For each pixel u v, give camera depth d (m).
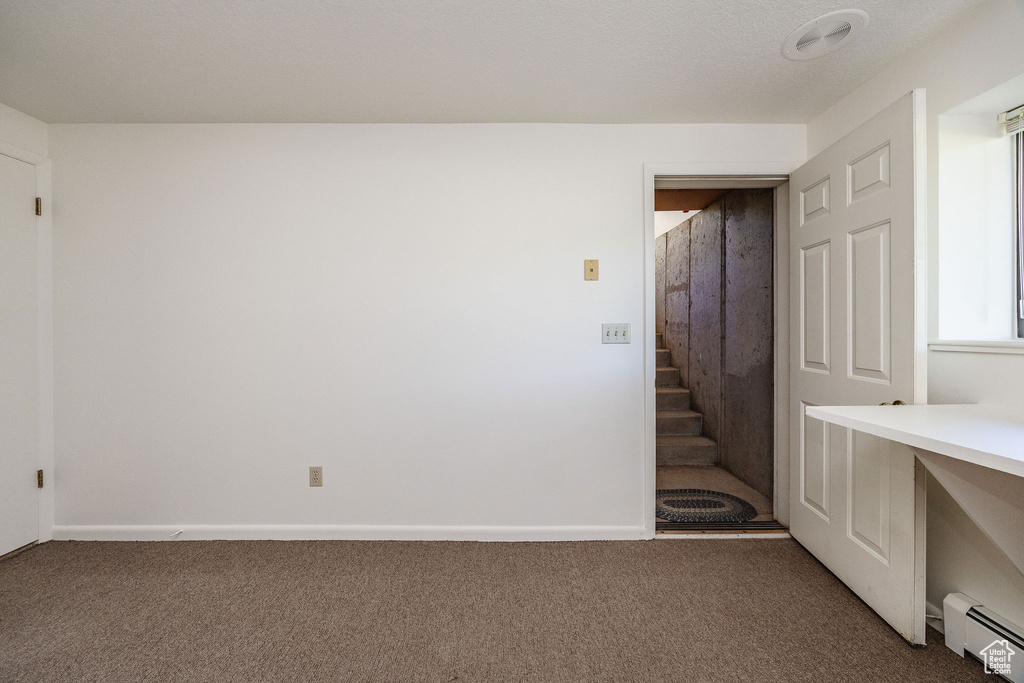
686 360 4.23
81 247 2.21
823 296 1.93
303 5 1.39
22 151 2.10
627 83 1.86
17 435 2.10
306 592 1.77
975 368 1.38
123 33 1.52
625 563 2.00
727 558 2.04
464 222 2.24
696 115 2.14
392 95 1.96
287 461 2.23
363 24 1.48
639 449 2.25
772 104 2.03
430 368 2.25
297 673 1.35
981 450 0.87
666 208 3.87
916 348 1.42
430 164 2.24
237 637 1.51
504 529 2.24
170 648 1.46
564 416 2.24
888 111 1.53
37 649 1.45
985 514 1.10
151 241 2.21
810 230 2.03
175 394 2.22
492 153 2.24
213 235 2.22
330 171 2.23
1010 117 1.43
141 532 2.22
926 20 1.45
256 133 2.22
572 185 2.24
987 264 1.49
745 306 3.08
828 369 1.90
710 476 3.24
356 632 1.54
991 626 1.32
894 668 1.36
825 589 1.79
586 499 2.25
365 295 2.24
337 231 2.24
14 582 1.84
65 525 2.23
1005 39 1.30
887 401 1.55
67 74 1.78
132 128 2.21
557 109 2.09
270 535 2.23
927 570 1.58
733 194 3.28
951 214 1.49
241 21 1.46
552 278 2.24
